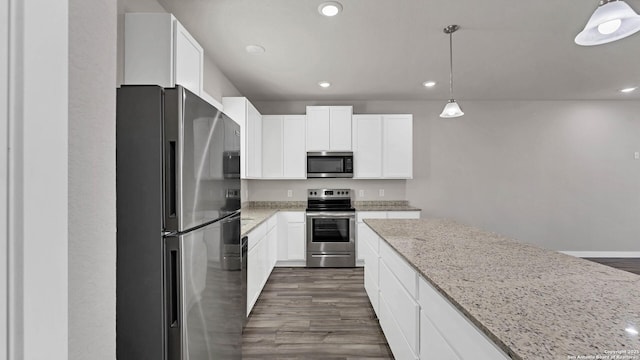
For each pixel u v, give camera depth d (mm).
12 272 350
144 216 1085
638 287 1115
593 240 4742
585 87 4117
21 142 356
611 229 4742
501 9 2240
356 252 4238
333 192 4734
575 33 2605
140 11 1886
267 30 2516
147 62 1695
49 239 392
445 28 2510
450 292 1080
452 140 4742
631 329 808
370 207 4602
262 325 2539
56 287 402
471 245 1814
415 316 1472
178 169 1099
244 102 3383
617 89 4191
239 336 1832
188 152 1156
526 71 3508
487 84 3967
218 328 1462
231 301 1669
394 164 4391
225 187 1571
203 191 1286
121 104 1090
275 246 4129
